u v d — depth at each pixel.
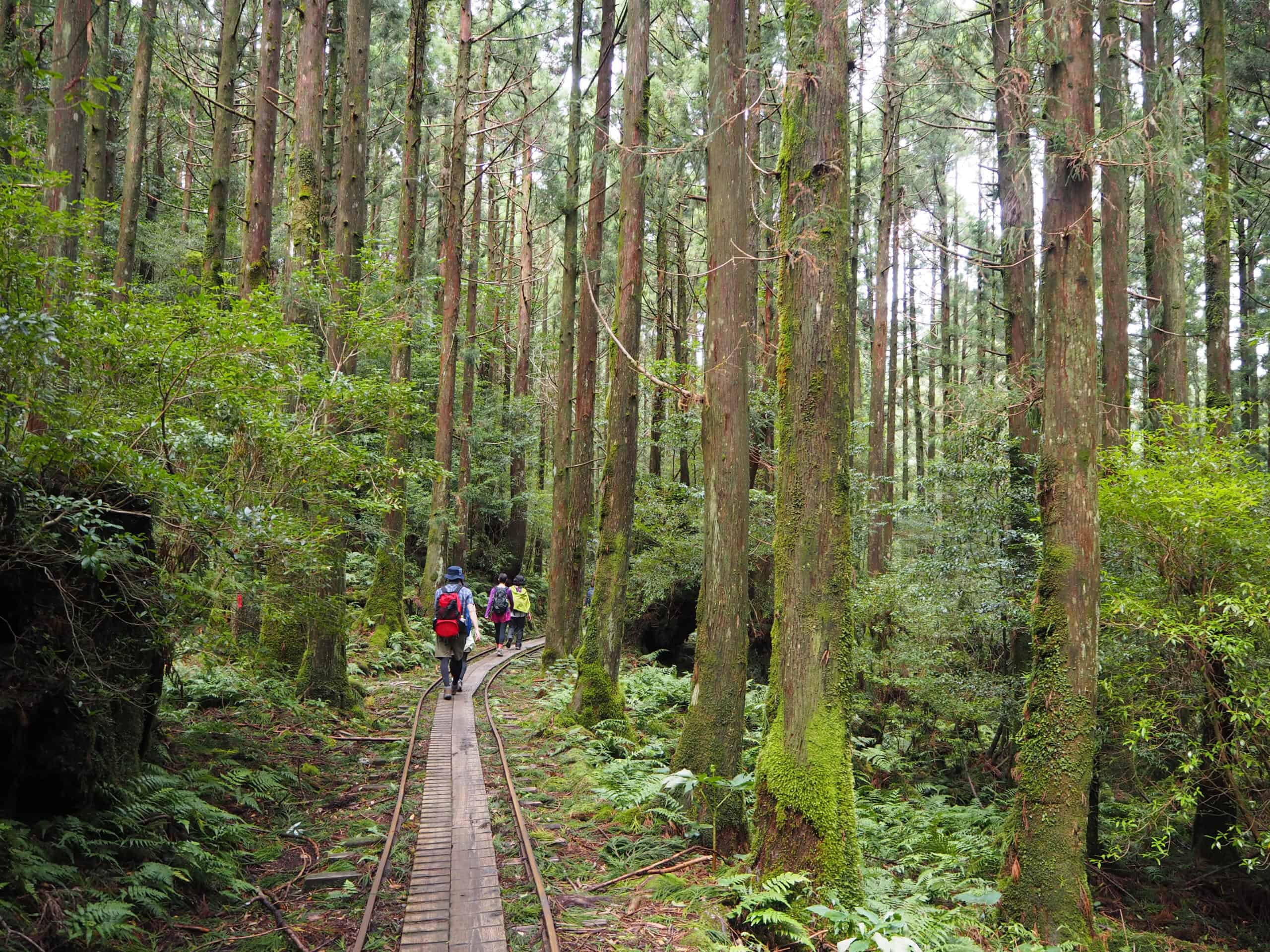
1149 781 8.59
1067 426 6.25
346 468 7.48
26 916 3.53
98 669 4.65
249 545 5.82
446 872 5.22
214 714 8.34
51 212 4.41
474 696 11.88
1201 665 7.61
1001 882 6.30
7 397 3.88
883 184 19.55
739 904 5.01
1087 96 6.23
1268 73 16.16
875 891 5.84
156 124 21.03
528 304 27.59
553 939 4.24
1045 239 6.46
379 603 16.42
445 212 21.14
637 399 11.10
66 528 4.33
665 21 17.72
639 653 20.38
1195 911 8.14
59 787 4.45
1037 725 6.20
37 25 11.60
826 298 5.62
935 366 22.84
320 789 7.11
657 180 11.76
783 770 5.48
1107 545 8.43
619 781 7.72
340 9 19.41
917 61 9.80
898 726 12.39
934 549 11.65
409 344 10.96
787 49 5.78
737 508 7.29
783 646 5.65
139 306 5.81
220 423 6.17
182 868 4.81
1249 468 8.10
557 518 15.37
